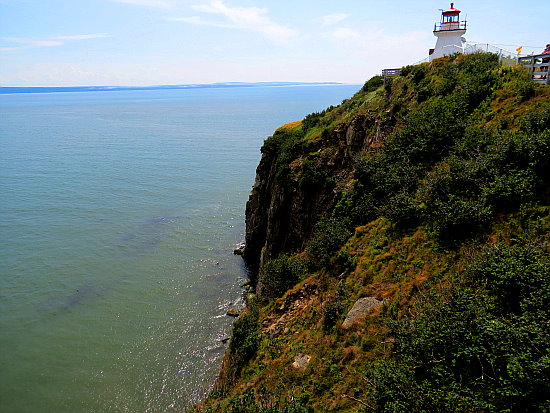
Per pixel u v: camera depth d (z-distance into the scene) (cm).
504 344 1044
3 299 3319
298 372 1519
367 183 2627
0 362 2619
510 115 2005
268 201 3778
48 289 3469
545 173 1541
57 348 2741
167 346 2738
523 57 2323
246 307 3072
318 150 3300
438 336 1170
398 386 1122
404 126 2612
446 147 2155
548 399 903
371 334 1443
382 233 1981
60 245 4319
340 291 1769
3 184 6631
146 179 6994
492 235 1498
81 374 2508
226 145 10531
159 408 2241
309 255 2400
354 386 1316
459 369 1104
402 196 1988
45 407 2277
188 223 4931
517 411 935
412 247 1744
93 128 14862
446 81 2670
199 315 3069
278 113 19838
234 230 4697
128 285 3519
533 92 2048
